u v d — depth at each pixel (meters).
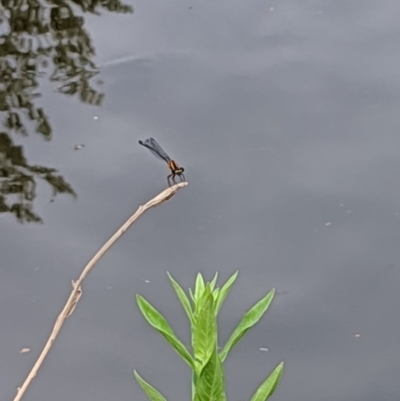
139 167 5.69
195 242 5.00
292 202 5.28
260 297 4.62
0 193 5.54
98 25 7.75
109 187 5.53
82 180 5.63
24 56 7.33
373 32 7.23
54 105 6.57
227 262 4.86
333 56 6.91
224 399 1.90
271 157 5.69
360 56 6.88
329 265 4.82
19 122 6.34
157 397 2.01
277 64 6.84
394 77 6.56
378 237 4.98
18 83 6.91
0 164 5.83
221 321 4.48
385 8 7.57
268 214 5.20
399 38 7.11
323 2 7.74
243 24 7.50
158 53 7.18
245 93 6.46
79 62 7.17
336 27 7.34
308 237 5.01
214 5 7.85
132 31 7.59
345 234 5.02
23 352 4.40
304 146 5.79
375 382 4.16
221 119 6.15
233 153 5.74
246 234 5.05
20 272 4.90
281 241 4.98
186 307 1.98
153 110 6.35
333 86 6.48
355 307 4.56
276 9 7.69
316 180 5.45
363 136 5.87
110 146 5.96
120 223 5.21
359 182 5.42
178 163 5.66
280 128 5.99
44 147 6.02
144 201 5.36
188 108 6.32
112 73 6.96
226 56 7.03
